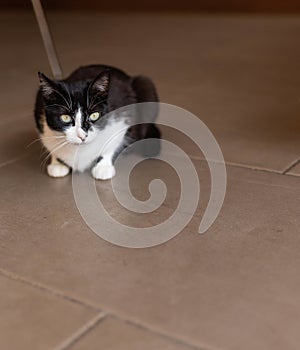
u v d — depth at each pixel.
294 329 1.25
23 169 2.21
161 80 3.57
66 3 7.38
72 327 1.28
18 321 1.31
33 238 1.68
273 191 1.93
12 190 2.02
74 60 4.31
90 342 1.23
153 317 1.30
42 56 4.51
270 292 1.38
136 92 2.28
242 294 1.38
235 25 5.66
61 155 2.09
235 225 1.71
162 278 1.46
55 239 1.67
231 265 1.50
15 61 4.37
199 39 5.01
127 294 1.39
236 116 2.77
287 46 4.52
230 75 3.66
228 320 1.29
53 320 1.31
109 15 6.80
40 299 1.39
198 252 1.57
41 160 2.29
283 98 3.06
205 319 1.29
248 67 3.88
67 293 1.41
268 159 2.21
